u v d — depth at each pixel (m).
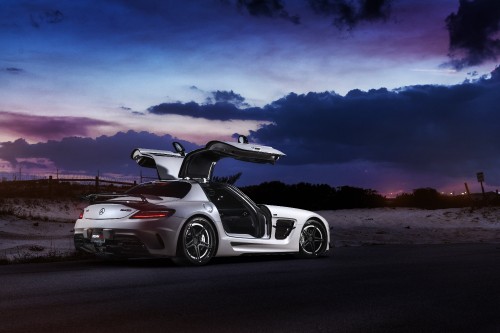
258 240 8.85
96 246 8.08
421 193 32.44
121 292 5.67
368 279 6.69
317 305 5.00
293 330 4.08
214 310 4.76
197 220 8.18
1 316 4.50
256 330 4.07
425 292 5.73
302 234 9.54
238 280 6.57
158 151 9.77
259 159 9.46
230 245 8.48
